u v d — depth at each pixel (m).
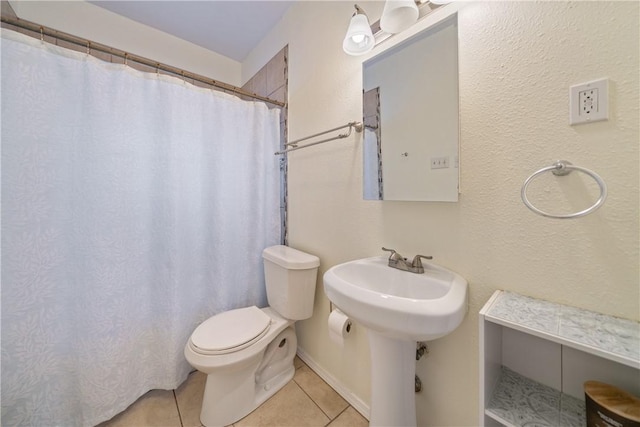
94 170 1.18
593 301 0.63
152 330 1.37
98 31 1.77
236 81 2.46
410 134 1.00
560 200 0.67
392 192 1.07
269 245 1.81
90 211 1.18
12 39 1.01
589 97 0.62
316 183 1.50
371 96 1.14
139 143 1.30
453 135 0.87
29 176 1.04
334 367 1.43
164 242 1.38
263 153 1.76
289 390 1.41
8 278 1.01
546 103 0.69
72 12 1.68
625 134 0.58
